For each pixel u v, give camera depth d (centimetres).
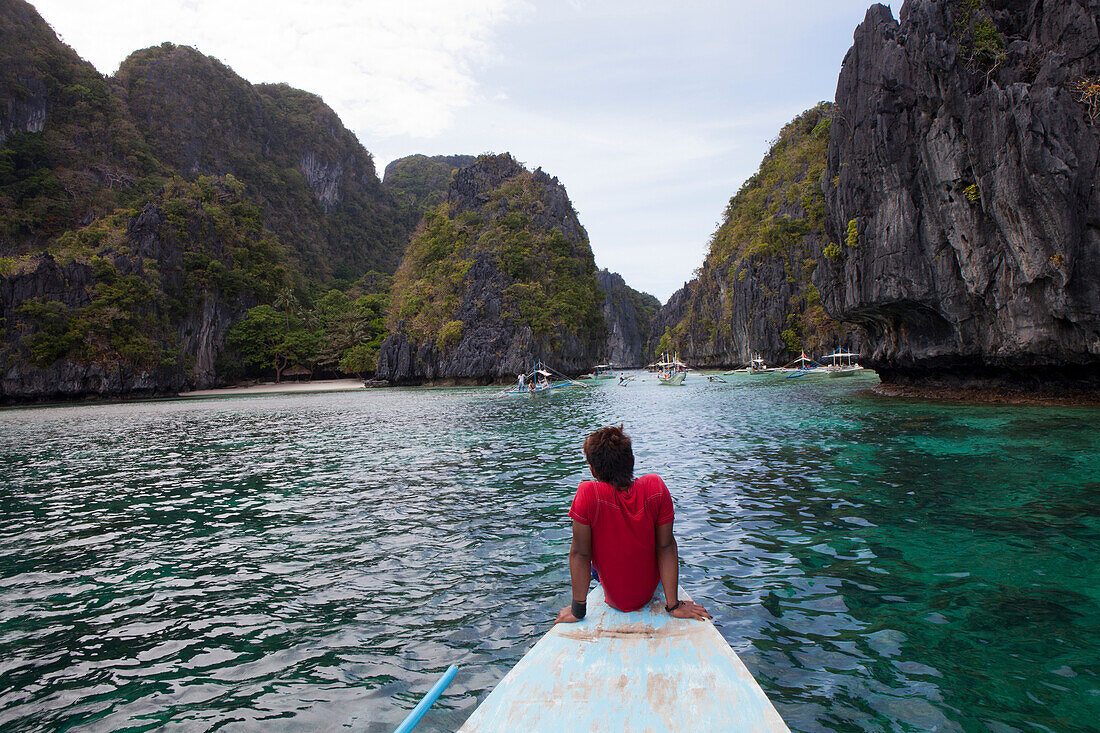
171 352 7731
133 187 11450
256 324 9425
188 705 470
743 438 1766
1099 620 544
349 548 869
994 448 1378
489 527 944
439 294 8806
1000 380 2344
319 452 1889
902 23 2428
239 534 969
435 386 8175
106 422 3506
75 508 1209
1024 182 1900
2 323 6588
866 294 2652
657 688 320
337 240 17612
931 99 2233
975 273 2155
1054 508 895
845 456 1384
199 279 8838
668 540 397
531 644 547
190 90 15075
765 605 603
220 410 4322
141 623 635
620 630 382
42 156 10456
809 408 2528
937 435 1597
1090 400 2033
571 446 1814
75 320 6894
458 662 519
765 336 8750
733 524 890
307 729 430
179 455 1944
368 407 4050
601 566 403
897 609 582
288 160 17500
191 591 725
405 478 1385
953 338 2397
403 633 583
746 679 326
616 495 394
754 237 9894
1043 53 2006
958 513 891
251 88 17212
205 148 14738
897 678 461
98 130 11681
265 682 501
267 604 673
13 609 685
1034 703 421
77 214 9869
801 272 8631
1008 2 2219
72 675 526
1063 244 1838
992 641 513
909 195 2370
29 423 3638
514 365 7762
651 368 11425
